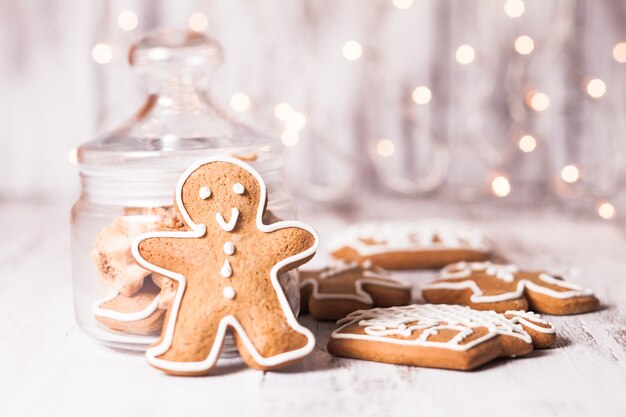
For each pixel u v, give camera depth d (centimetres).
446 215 100
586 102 108
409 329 55
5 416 49
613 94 108
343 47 109
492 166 110
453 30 109
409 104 110
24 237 89
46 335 60
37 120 110
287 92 109
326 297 63
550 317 63
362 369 54
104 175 54
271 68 109
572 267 77
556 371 54
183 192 53
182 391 51
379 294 64
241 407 50
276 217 56
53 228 93
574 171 102
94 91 110
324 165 112
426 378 53
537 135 109
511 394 51
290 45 108
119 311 54
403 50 109
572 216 98
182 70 58
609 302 66
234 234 53
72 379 53
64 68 109
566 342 58
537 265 77
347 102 110
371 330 56
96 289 55
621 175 108
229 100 109
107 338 56
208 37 60
